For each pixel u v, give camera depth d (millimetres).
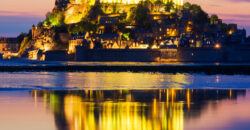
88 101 74062
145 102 72875
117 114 59719
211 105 68688
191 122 53469
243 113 60094
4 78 148750
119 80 142000
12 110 62375
